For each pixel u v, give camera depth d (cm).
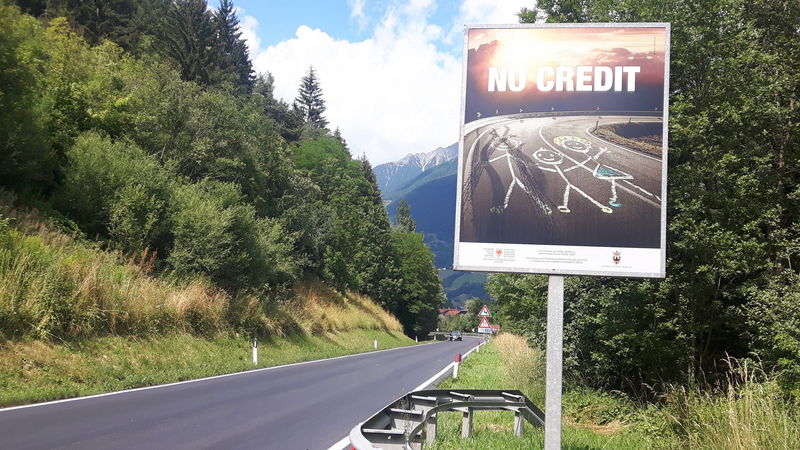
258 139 4738
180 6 6850
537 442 889
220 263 2762
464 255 759
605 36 771
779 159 1466
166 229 2636
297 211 4991
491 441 900
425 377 2056
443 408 864
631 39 766
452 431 991
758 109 1373
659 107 751
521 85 777
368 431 623
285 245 3753
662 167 741
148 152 3177
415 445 764
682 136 1455
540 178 759
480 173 769
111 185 2459
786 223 1446
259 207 4325
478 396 1059
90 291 1780
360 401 1367
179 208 2738
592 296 1523
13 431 847
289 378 1853
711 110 1453
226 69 6812
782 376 1056
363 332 5431
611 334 1505
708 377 1510
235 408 1185
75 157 2441
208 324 2489
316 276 5841
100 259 2091
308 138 10494
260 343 2866
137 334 1953
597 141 755
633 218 738
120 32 6425
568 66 773
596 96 763
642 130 750
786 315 1112
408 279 9994
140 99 3250
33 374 1366
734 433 729
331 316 4700
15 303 1510
